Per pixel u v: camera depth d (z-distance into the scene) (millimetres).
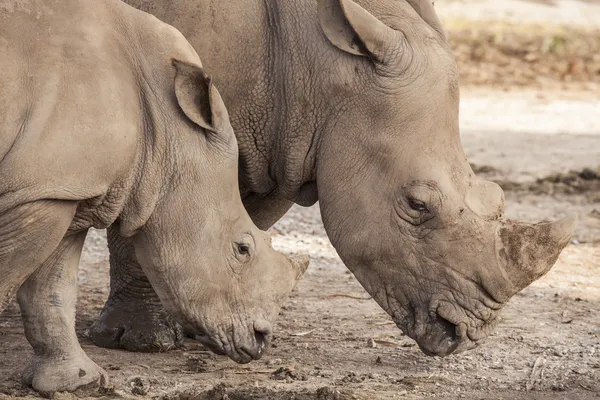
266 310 12156
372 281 12836
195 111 11570
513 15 50844
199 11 13062
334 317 16141
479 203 12562
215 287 11898
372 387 12922
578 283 18484
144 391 12344
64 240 12070
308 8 13094
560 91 40406
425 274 12586
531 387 13188
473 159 28156
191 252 11789
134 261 14242
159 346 14195
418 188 12453
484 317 12578
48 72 10836
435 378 13414
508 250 12453
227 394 12211
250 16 13133
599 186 26141
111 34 11438
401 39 12734
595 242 21359
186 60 11727
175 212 11719
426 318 12664
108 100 11055
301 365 13812
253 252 12055
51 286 12133
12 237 10852
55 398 11891
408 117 12609
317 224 22047
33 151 10648
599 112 36781
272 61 13148
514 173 26859
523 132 32469
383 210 12625
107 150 10992
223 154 11797
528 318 16297
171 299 11938
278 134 13250
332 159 12828
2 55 10703
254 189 13820
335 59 12844
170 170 11664
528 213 23234
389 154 12609
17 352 13781
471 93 39188
